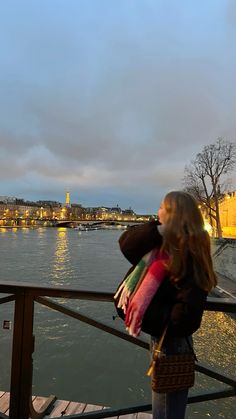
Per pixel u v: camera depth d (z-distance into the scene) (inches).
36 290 118.6
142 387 525.7
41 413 141.3
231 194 2541.8
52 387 525.0
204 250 83.4
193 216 85.4
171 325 80.9
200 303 79.9
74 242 3868.1
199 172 2202.3
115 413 121.4
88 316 118.7
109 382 542.3
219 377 114.9
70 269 1806.1
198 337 716.0
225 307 108.0
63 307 118.7
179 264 80.4
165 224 86.2
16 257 2298.2
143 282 84.0
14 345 121.0
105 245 3508.9
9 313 828.0
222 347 668.1
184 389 86.9
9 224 7741.1
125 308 86.3
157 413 89.4
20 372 120.6
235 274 1213.1
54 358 630.5
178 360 85.2
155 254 86.5
